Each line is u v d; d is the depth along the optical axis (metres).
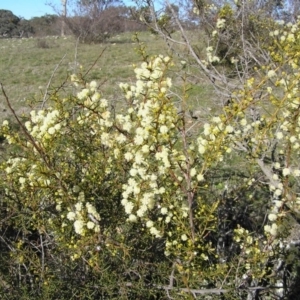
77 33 21.69
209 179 4.18
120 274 2.88
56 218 3.18
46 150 2.73
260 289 3.36
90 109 2.72
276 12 6.02
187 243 2.82
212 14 5.27
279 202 2.87
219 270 2.79
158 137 2.49
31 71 16.53
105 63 17.28
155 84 2.56
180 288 2.76
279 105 2.76
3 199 3.34
